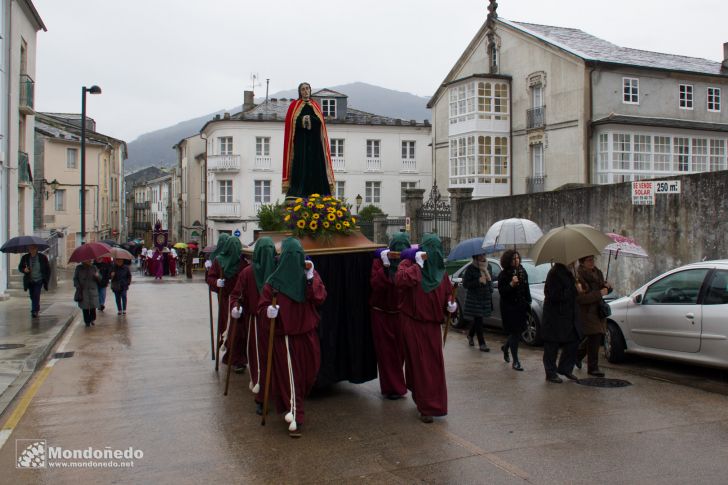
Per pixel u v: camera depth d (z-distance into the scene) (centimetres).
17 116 2181
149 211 8450
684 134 2733
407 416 702
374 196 4475
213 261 979
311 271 647
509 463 552
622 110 2681
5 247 1455
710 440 611
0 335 1241
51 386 852
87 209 4419
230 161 4359
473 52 3328
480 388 826
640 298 956
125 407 744
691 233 1288
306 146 902
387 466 548
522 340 1182
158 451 591
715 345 831
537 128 2877
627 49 3089
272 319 631
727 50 3122
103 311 1752
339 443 611
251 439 624
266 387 651
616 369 952
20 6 2228
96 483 516
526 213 1798
